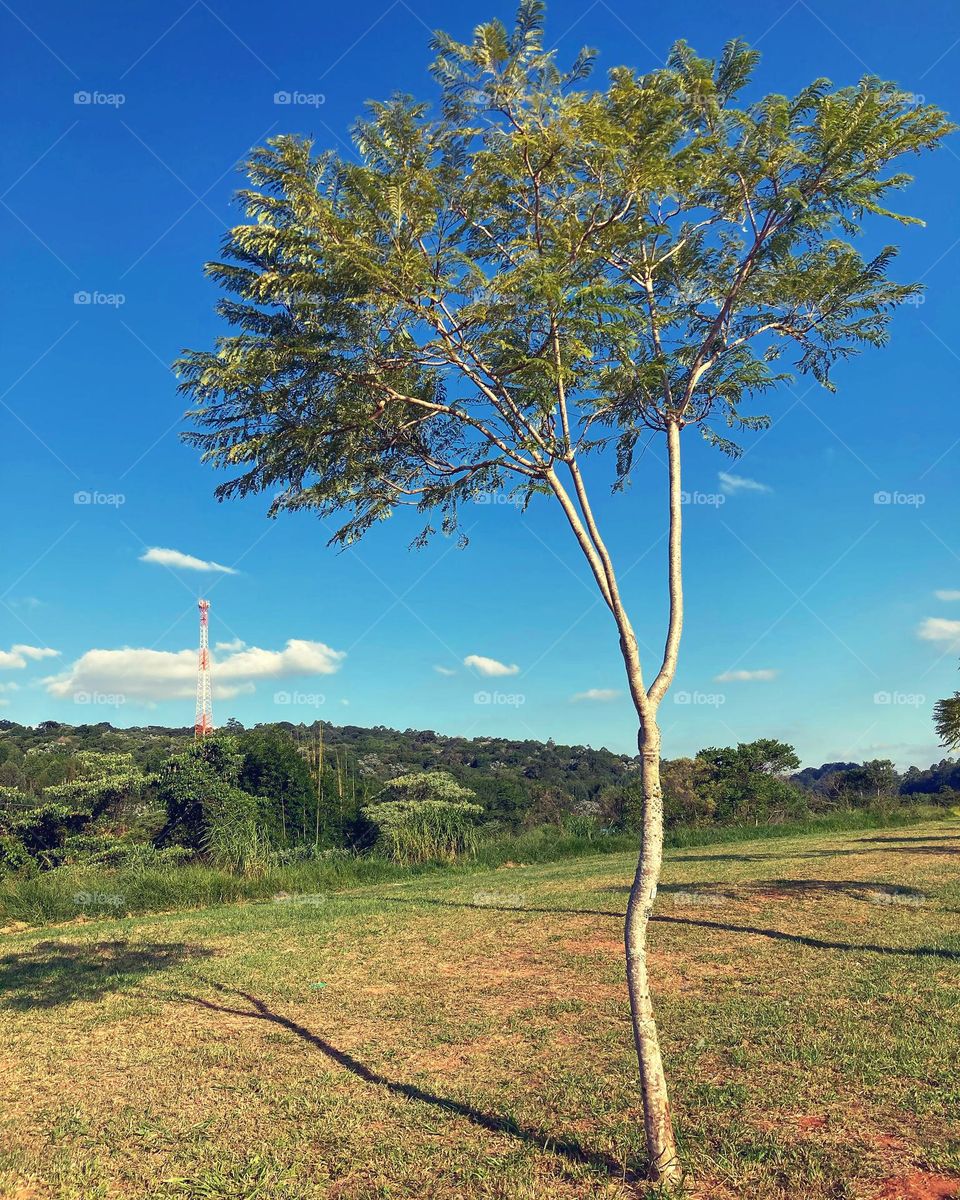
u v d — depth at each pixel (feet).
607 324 17.78
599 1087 20.42
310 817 82.23
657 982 29.84
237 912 50.88
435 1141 18.08
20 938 45.57
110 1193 16.42
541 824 91.71
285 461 19.04
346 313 17.34
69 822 69.92
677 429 19.30
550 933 39.19
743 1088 19.47
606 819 96.07
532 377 17.93
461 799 85.05
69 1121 20.07
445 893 54.49
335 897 55.72
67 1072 23.71
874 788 138.82
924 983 26.71
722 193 19.74
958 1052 20.57
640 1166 16.14
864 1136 16.65
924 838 73.05
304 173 16.30
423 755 164.45
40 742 133.28
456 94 17.29
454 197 18.16
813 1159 15.75
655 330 20.85
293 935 42.09
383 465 20.59
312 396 18.33
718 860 63.72
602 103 17.16
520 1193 15.46
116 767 75.56
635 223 18.06
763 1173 15.47
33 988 33.53
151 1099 21.40
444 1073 22.31
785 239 19.01
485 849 77.61
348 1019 27.76
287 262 17.24
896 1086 18.97
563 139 16.90
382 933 41.60
